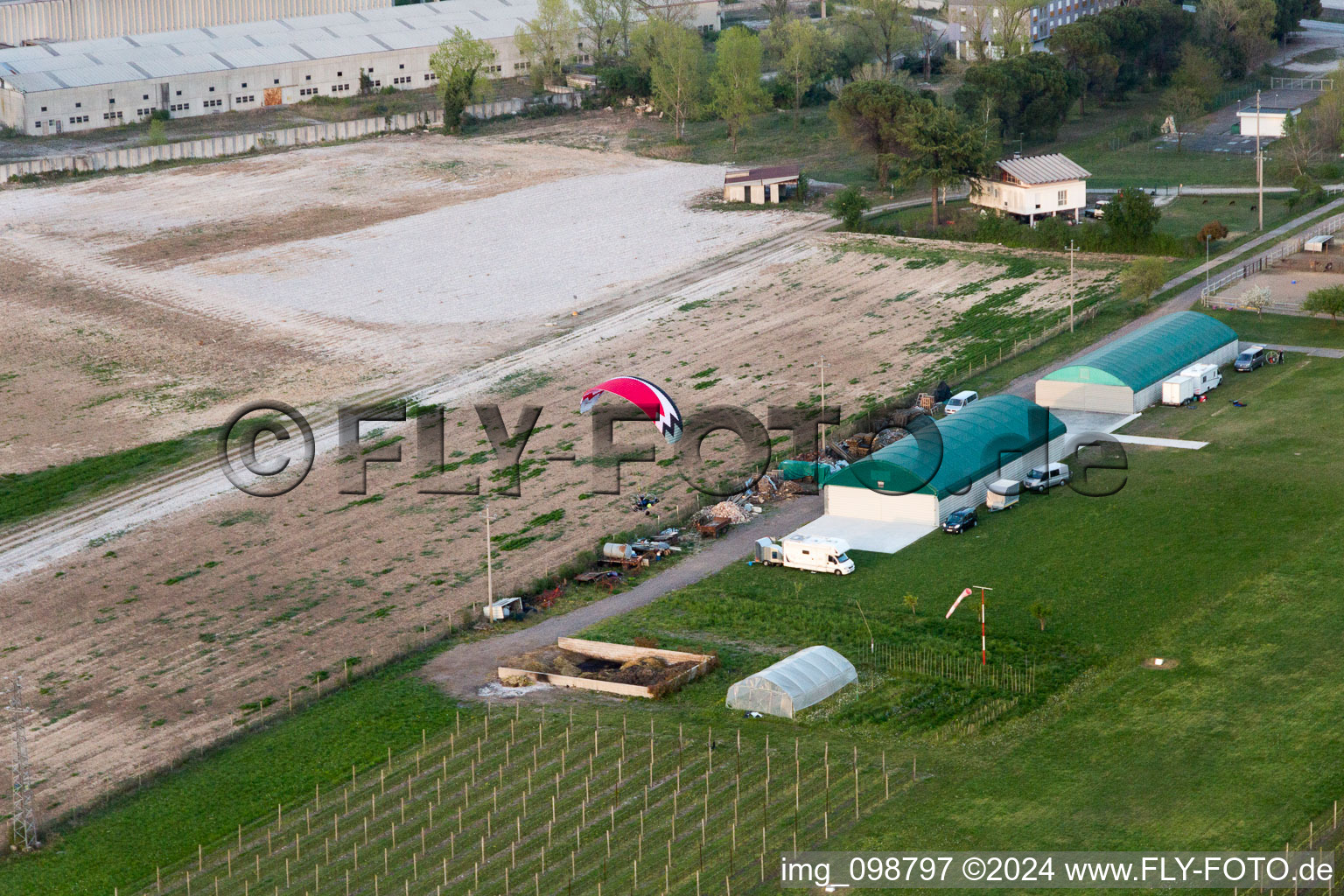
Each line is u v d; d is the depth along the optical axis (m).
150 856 74.06
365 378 147.62
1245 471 110.31
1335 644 86.06
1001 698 83.31
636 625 94.62
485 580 103.50
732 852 70.94
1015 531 104.19
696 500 114.12
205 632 98.56
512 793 76.88
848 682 85.38
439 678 89.88
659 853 71.19
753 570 101.69
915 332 150.00
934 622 92.44
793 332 152.88
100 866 73.44
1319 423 118.44
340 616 99.62
